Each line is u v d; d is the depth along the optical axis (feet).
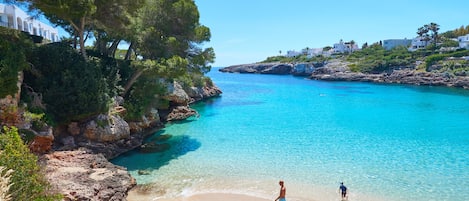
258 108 166.71
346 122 126.21
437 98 213.66
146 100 99.76
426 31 459.32
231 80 415.85
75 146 72.08
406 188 59.93
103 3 80.59
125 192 56.03
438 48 428.56
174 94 135.23
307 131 108.88
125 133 84.17
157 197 55.98
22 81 68.69
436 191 58.59
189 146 89.04
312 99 208.23
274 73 582.35
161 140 95.91
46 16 94.94
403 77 354.33
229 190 59.47
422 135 103.09
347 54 550.77
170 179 64.54
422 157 78.79
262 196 56.95
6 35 73.26
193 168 71.10
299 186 61.26
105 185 54.19
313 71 467.93
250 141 94.63
